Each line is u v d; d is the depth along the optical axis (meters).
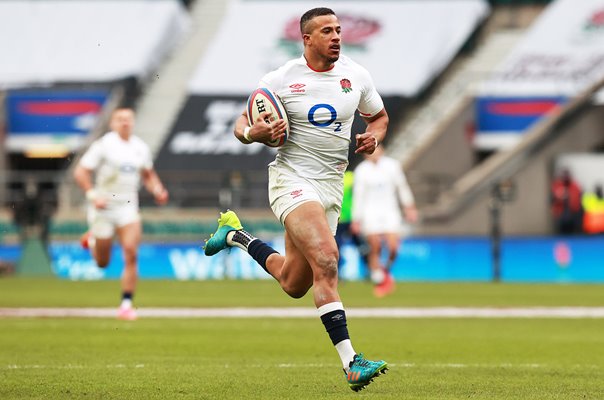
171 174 119.38
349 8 143.00
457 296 76.94
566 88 126.56
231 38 143.75
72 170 127.50
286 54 140.88
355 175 75.56
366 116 29.75
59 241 106.44
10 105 131.12
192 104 133.62
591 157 114.25
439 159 123.94
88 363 35.09
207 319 56.25
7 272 107.19
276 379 30.72
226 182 109.38
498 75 129.88
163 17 144.50
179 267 106.94
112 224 54.47
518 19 140.12
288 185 27.73
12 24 146.00
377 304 68.44
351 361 25.77
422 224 113.12
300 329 50.00
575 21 135.62
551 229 114.75
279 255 29.20
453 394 27.44
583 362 36.03
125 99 134.50
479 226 113.75
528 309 64.12
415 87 133.12
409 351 39.81
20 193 117.12
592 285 93.69
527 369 33.69
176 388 28.58
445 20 139.50
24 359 36.34
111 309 62.62
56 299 71.44
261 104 27.64
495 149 127.69
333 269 26.42
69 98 132.25
